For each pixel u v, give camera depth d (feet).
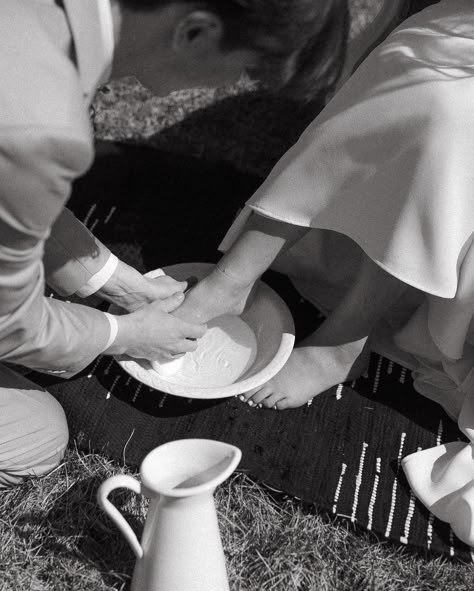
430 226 4.90
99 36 3.39
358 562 5.35
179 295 5.81
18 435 5.37
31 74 3.16
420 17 5.01
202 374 5.94
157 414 6.05
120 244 7.16
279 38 3.48
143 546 4.72
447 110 4.57
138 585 4.83
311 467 5.77
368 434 5.98
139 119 8.25
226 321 6.25
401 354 6.34
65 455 5.90
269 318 6.09
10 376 5.42
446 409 6.07
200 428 5.98
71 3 3.30
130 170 7.67
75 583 5.20
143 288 5.73
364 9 8.24
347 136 4.90
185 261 7.13
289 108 8.27
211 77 3.91
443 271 5.03
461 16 4.83
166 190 7.55
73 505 5.61
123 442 5.89
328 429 6.01
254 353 6.07
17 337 4.30
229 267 5.63
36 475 5.71
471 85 4.59
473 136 4.62
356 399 6.19
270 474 5.71
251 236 5.51
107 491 4.52
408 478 5.61
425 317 5.93
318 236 6.38
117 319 5.08
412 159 4.75
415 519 5.49
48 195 3.42
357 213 5.21
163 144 8.09
